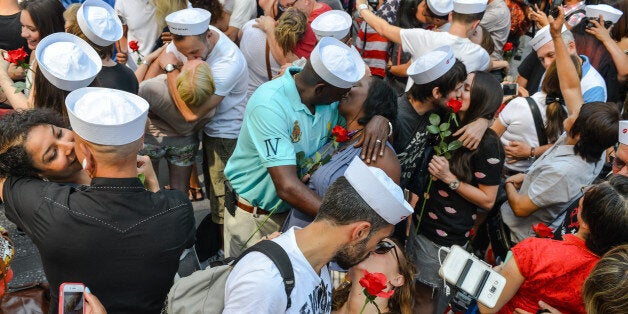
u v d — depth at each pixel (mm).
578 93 3477
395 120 2852
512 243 3385
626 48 4770
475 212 3178
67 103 1996
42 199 2035
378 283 1884
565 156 3035
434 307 3396
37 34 3830
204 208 4820
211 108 3686
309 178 2758
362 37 5535
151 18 4805
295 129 2734
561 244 2242
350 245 1896
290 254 1852
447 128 2871
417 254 3348
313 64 2570
